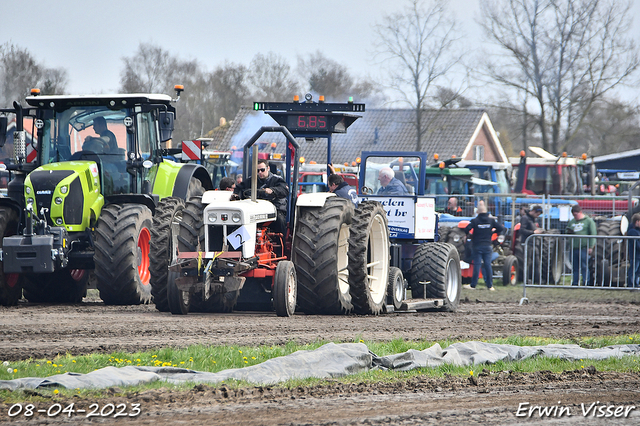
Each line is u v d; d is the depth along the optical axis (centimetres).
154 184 4691
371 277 4091
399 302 4269
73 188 4181
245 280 3809
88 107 4491
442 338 3011
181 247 3544
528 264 6662
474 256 6412
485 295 6047
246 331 3053
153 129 4722
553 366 2433
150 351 2417
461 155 17588
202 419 1656
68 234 4184
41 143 4509
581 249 6053
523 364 2439
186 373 2098
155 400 1806
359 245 3859
